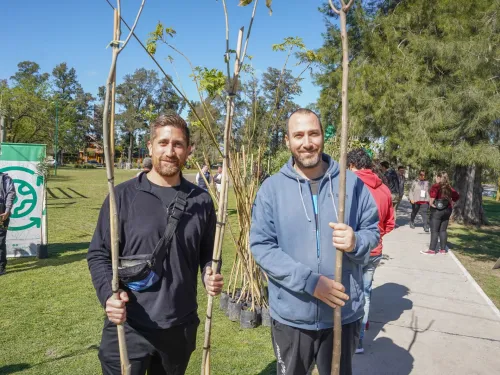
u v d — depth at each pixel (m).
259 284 4.62
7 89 30.80
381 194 3.73
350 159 3.91
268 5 1.95
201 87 2.96
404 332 4.34
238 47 1.98
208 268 2.08
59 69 77.38
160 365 2.16
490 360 3.74
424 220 11.52
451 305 5.22
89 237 9.13
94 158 85.44
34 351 3.73
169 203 2.09
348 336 2.17
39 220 7.33
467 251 9.02
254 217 2.29
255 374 3.47
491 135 8.58
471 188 13.51
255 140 4.69
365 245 2.02
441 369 3.55
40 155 7.20
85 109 79.44
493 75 7.89
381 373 3.47
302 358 2.18
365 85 11.80
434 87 9.17
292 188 2.22
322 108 14.05
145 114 3.95
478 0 9.16
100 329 4.23
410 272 6.88
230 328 4.43
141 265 1.95
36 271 6.36
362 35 12.80
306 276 1.99
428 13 11.04
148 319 1.99
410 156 11.48
